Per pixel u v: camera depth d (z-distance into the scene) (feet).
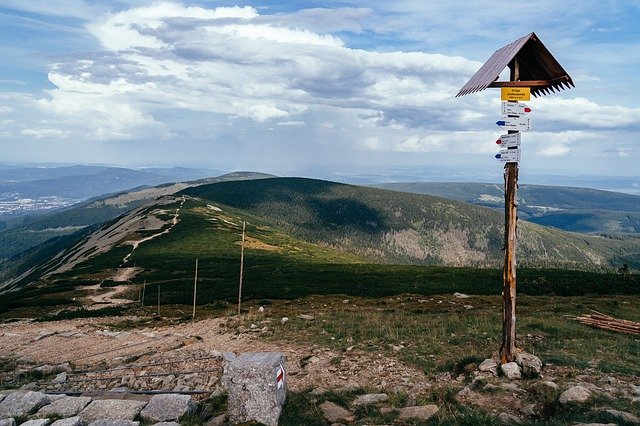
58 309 203.41
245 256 400.26
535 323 74.59
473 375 43.29
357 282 223.30
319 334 71.41
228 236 506.07
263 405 32.60
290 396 38.47
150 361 58.90
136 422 31.73
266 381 32.73
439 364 49.29
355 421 33.40
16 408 35.86
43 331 90.99
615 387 37.42
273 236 603.26
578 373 42.29
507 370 42.11
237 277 270.05
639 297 152.46
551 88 48.26
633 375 41.88
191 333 82.17
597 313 102.17
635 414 31.24
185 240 464.24
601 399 33.60
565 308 108.37
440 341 61.82
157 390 45.42
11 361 64.54
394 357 53.72
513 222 44.86
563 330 68.39
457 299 134.31
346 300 150.00
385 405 36.27
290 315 98.12
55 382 51.52
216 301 189.78
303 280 238.48
